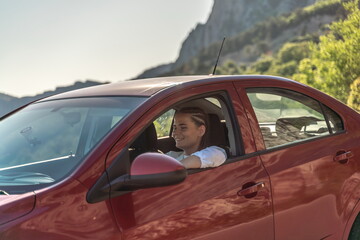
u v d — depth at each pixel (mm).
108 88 3443
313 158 3645
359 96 19984
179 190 2859
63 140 2963
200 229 2873
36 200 2430
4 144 3141
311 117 3879
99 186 2572
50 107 3379
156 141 3352
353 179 3879
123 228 2568
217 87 3369
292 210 3412
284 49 137750
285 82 3844
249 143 3334
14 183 2676
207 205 2930
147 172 2555
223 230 2990
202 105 3500
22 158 2945
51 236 2363
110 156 2674
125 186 2617
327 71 24375
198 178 2988
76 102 3301
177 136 3520
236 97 3426
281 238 3348
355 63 22656
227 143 3424
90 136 2910
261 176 3270
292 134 3668
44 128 3143
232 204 3057
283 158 3467
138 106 2939
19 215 2354
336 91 23375
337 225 3758
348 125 4090
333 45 23141
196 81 3303
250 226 3145
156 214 2703
